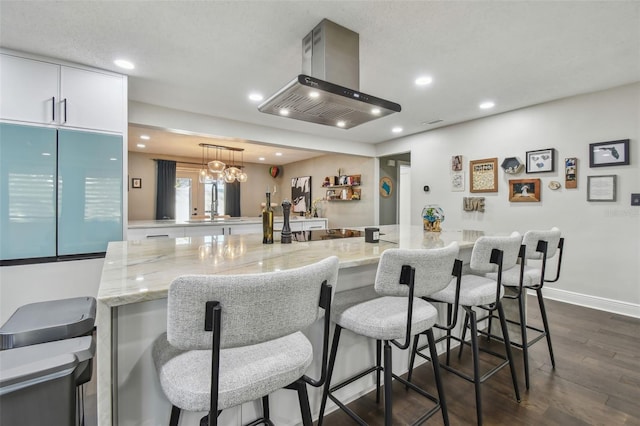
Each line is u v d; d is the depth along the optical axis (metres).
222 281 0.71
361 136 5.17
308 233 2.54
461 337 2.21
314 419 1.51
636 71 2.65
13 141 2.28
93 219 2.57
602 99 3.06
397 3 1.79
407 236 2.36
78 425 1.18
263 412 1.28
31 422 0.84
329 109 2.11
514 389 1.72
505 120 3.82
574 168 3.23
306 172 7.62
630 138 2.89
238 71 2.69
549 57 2.43
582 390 1.76
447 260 1.25
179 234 4.01
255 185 8.26
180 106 3.59
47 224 2.40
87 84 2.55
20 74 2.31
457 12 1.88
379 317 1.25
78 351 0.98
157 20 1.96
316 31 2.04
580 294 3.21
